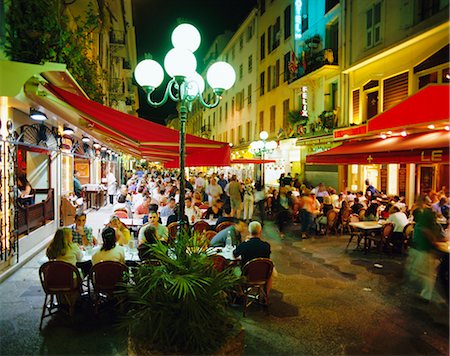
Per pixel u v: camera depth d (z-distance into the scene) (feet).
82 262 18.56
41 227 30.78
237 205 49.70
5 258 23.15
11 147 23.73
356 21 52.42
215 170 133.69
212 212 35.09
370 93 50.39
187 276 11.04
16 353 13.96
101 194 61.41
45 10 21.07
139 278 11.89
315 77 61.57
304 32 68.28
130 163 178.29
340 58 55.88
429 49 39.83
